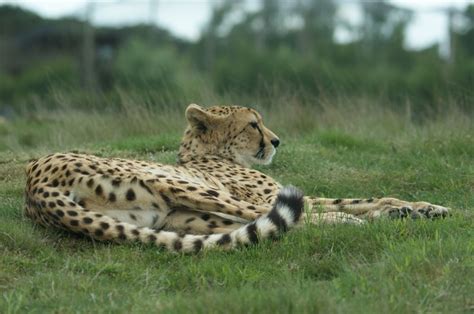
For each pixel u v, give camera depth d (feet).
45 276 25.86
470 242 27.22
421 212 33.14
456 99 59.16
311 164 44.14
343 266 25.99
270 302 22.15
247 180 35.83
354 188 40.22
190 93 62.80
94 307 23.56
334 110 59.36
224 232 29.94
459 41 107.65
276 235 28.81
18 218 32.99
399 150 48.44
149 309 22.90
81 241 29.76
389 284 23.77
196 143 37.88
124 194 29.68
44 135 59.26
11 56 160.86
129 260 27.73
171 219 30.32
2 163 45.06
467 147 47.24
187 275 26.23
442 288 23.79
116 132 56.24
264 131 38.88
